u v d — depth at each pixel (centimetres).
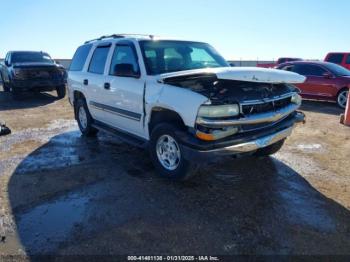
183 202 342
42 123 756
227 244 270
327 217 311
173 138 363
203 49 500
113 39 499
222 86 361
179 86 361
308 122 745
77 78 602
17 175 421
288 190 370
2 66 1296
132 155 502
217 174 417
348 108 708
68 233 287
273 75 353
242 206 333
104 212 322
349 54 1438
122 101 452
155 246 268
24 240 277
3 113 884
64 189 377
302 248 264
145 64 412
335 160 473
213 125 319
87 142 582
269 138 361
